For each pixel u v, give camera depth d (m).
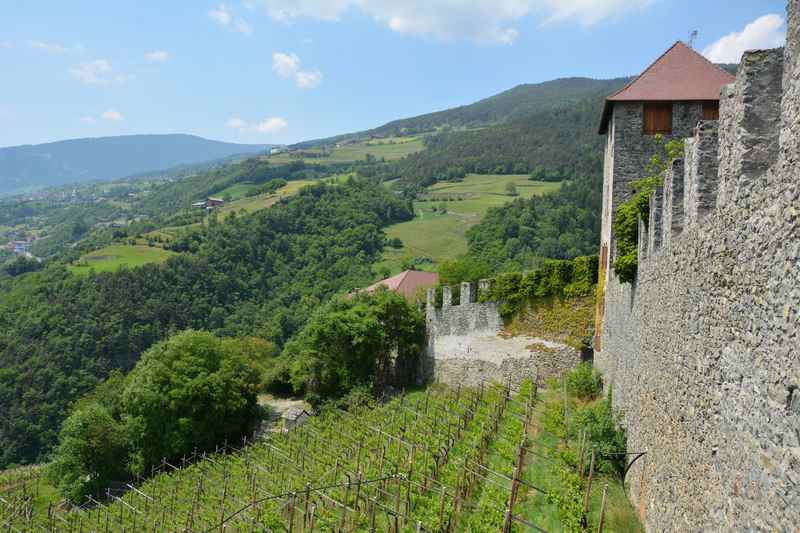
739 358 7.05
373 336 35.31
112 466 32.94
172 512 24.08
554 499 15.15
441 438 22.44
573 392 24.56
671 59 22.56
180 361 34.75
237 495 23.86
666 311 11.39
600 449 16.20
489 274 47.56
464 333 33.12
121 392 38.59
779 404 5.78
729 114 7.69
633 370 15.43
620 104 21.83
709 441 8.14
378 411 30.05
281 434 31.94
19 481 37.03
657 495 11.30
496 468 18.69
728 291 7.54
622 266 16.17
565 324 28.09
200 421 33.94
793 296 5.51
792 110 5.69
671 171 11.29
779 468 5.71
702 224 8.91
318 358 36.19
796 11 5.73
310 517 17.66
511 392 28.00
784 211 5.77
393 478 18.14
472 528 14.87
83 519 27.41
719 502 7.55
